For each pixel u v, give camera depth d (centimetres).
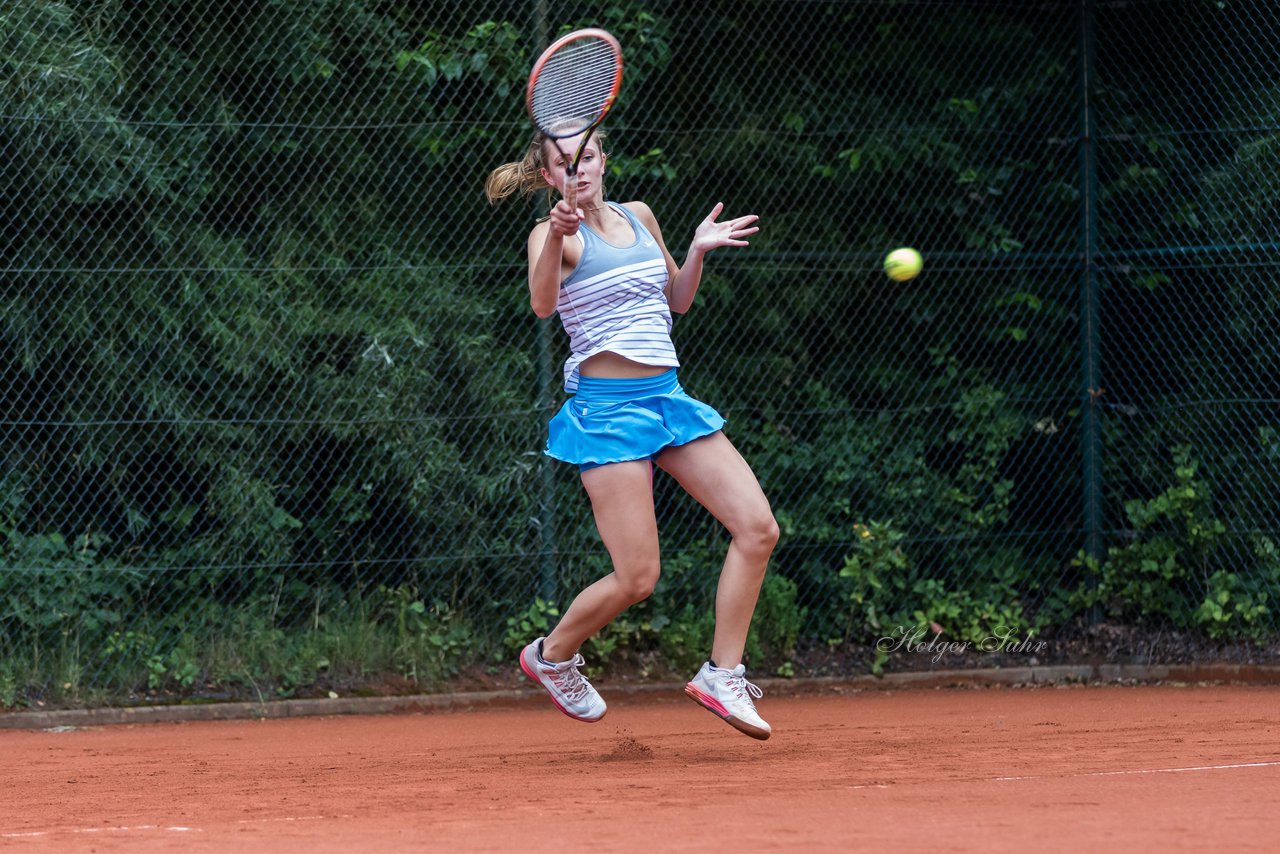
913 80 3083
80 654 2580
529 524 2764
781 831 1132
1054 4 3045
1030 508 3033
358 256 2870
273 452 2809
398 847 1109
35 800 1514
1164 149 2952
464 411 2816
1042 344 3042
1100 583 2956
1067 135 3038
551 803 1333
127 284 2705
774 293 3002
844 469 2955
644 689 2695
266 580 2750
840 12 3058
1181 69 2948
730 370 2980
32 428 2697
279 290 2786
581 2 2923
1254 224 2842
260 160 2811
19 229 2645
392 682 2670
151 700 2555
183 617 2678
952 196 3059
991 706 2500
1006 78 3072
